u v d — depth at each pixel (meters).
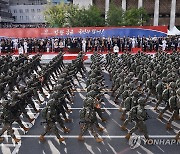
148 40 33.09
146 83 14.96
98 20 52.12
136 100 11.09
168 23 63.31
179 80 13.87
